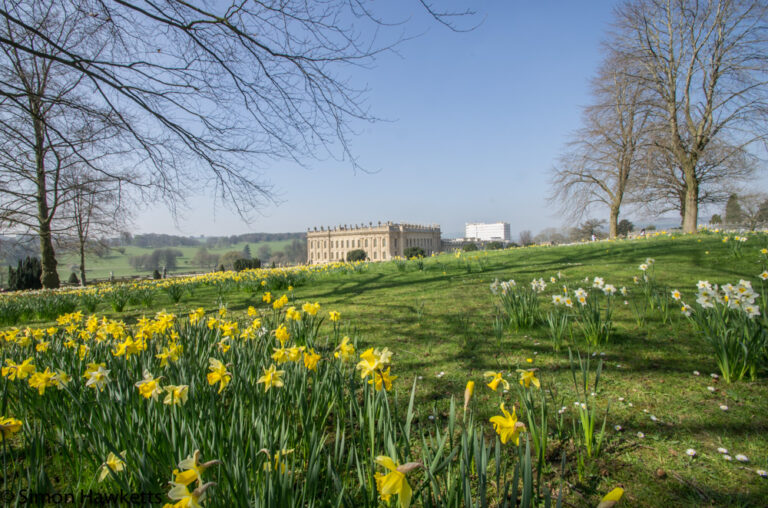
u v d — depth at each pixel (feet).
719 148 70.23
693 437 7.86
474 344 14.14
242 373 8.06
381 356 6.15
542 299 20.62
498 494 4.84
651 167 77.66
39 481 5.73
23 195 44.04
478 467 4.87
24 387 9.13
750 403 8.98
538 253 44.45
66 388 8.04
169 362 9.16
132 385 7.92
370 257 367.45
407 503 3.80
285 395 7.86
